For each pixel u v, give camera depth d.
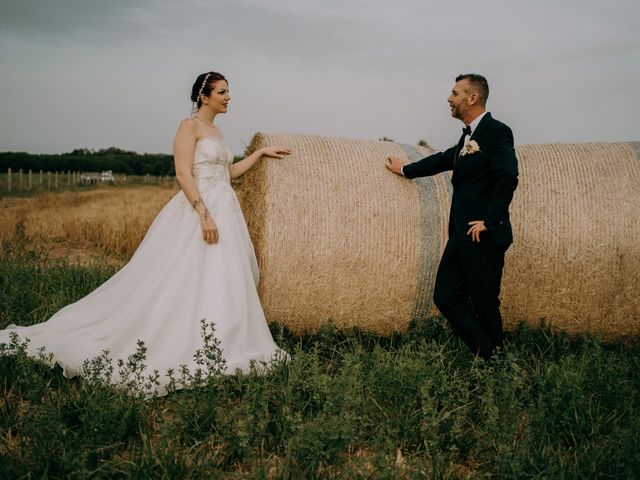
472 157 4.05
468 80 4.07
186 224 4.37
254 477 2.78
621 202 4.68
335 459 2.93
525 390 3.64
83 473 2.67
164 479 2.72
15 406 3.44
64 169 79.75
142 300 4.23
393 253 4.65
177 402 3.44
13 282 6.12
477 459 3.16
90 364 3.96
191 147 4.42
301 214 4.55
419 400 3.55
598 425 3.31
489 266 4.01
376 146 5.03
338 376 3.91
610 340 4.84
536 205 4.70
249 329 4.32
